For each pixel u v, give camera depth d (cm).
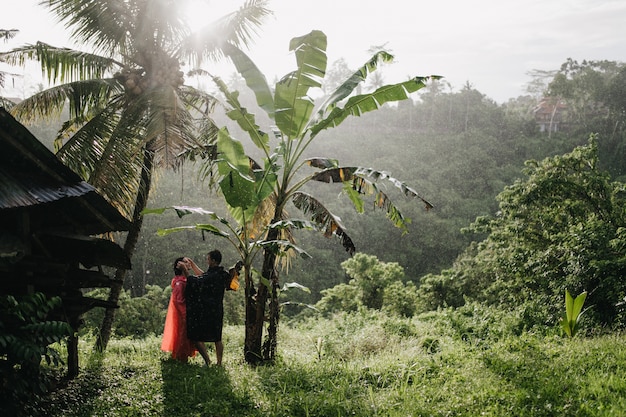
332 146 10362
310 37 789
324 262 6494
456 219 8381
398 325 1128
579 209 1783
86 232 680
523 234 1958
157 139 937
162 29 1077
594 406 531
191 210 760
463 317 1127
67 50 1052
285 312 4997
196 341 742
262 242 771
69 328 513
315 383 658
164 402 571
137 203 1046
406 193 782
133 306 2539
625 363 677
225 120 8112
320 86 802
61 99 1015
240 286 2877
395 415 532
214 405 561
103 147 1016
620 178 9212
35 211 641
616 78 11100
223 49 920
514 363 692
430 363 721
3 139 509
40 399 540
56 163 539
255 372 704
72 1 1023
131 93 1045
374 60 844
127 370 710
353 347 1020
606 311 1109
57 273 589
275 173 784
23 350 473
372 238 7781
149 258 4894
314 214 828
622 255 1155
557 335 932
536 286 1565
